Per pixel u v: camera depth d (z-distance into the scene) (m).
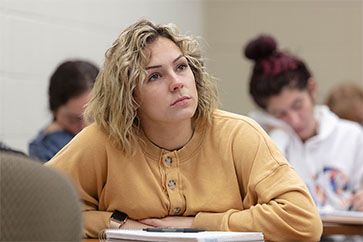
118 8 5.19
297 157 3.68
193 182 2.04
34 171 0.90
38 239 0.87
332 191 3.63
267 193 1.94
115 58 1.95
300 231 1.88
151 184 2.02
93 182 2.10
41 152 3.40
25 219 0.86
